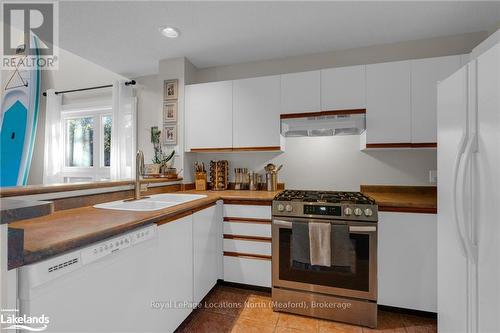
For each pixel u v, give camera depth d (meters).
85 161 3.39
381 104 2.00
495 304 0.93
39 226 1.03
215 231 2.09
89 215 1.28
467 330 1.11
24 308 0.71
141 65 2.79
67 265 0.83
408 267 1.73
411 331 1.62
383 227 1.78
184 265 1.61
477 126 1.03
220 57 2.60
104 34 2.13
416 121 1.92
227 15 1.86
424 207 1.70
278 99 2.27
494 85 0.92
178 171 2.62
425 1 1.69
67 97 3.38
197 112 2.54
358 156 2.38
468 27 2.03
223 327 1.67
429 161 2.19
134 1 1.69
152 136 2.90
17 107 3.35
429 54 2.21
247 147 2.36
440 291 1.40
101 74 3.24
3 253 0.59
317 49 2.42
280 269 1.89
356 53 2.40
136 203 1.83
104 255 0.98
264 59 2.65
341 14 1.85
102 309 0.98
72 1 1.69
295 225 1.80
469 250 1.05
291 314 1.84
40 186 1.35
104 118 3.30
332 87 2.12
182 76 2.59
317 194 2.14
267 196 2.11
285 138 2.59
